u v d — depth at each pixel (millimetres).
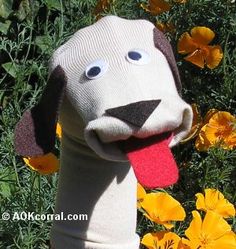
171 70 410
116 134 366
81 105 390
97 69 390
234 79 676
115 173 427
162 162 377
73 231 435
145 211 508
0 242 572
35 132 409
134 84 379
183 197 630
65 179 435
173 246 461
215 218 478
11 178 642
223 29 717
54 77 404
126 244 442
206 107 702
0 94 718
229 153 631
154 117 366
